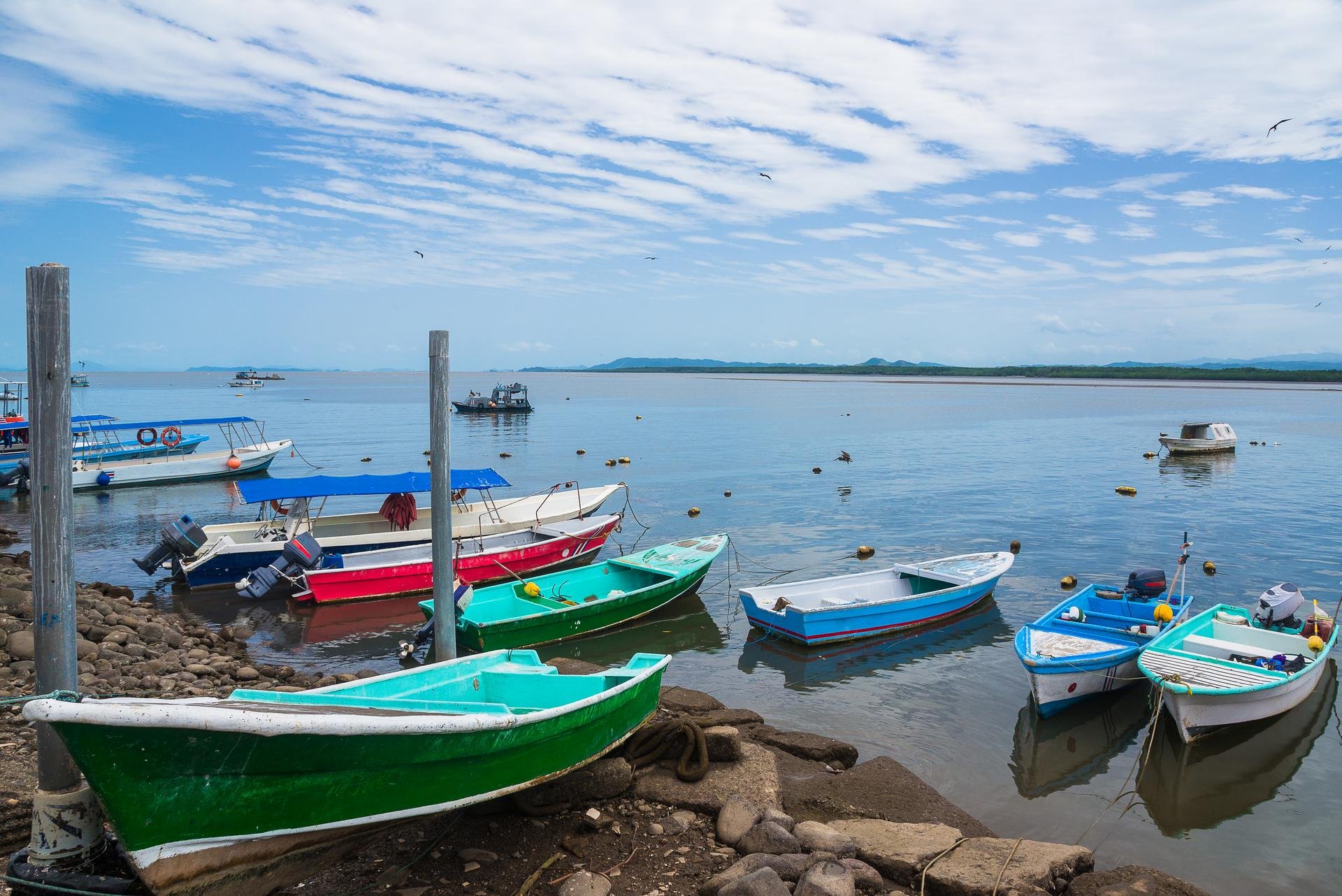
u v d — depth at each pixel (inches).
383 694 338.6
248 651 669.3
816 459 1914.4
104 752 211.5
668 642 690.2
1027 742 492.1
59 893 246.5
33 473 247.6
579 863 297.9
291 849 255.3
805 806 354.6
